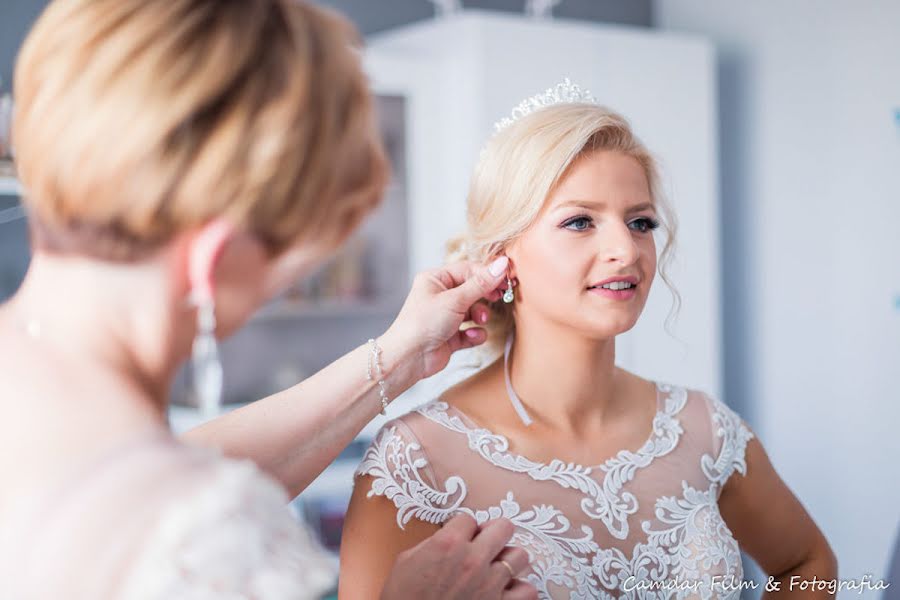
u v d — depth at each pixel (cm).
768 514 144
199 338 69
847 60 341
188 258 65
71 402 61
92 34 62
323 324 351
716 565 126
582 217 122
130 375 66
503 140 129
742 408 389
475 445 125
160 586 56
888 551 331
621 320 121
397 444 123
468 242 135
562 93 137
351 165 70
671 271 348
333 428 120
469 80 315
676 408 140
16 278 310
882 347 332
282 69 64
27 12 307
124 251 63
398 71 320
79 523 57
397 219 335
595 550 122
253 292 69
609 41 337
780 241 370
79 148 60
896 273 327
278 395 119
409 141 328
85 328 65
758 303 380
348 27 72
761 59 374
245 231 65
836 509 350
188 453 62
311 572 62
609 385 133
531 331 129
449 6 371
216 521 59
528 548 119
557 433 129
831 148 348
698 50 356
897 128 325
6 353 64
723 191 394
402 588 100
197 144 62
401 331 124
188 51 62
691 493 131
